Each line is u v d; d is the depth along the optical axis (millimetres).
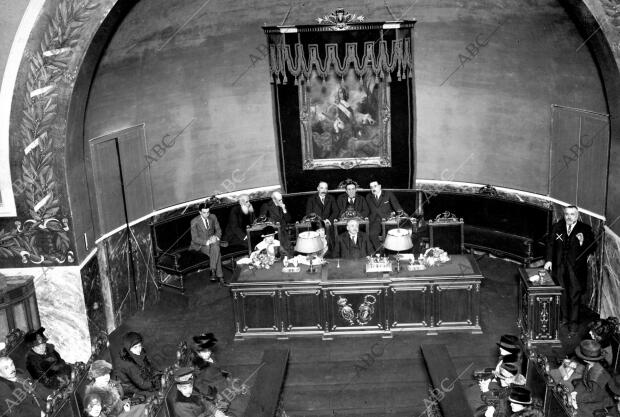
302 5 15750
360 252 13859
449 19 15625
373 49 15039
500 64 15492
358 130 16797
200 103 16016
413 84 16156
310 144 16891
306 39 15281
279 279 12789
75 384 9766
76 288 12625
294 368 12039
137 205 15055
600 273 13430
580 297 12719
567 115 14445
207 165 16578
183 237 15664
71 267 12531
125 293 14336
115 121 14219
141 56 14266
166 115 15484
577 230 12758
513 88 15492
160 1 13562
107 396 9680
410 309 12820
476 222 16234
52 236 12391
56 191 12203
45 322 12781
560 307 12883
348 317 12828
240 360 12305
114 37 13094
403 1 15648
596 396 9641
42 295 12672
